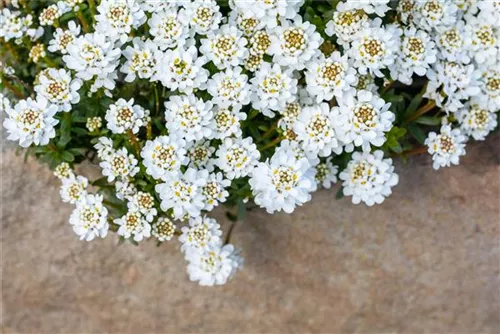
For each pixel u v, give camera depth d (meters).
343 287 0.77
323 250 0.75
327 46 0.63
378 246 0.75
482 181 0.72
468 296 0.77
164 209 0.62
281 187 0.61
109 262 0.77
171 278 0.77
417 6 0.64
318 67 0.61
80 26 0.66
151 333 0.81
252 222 0.73
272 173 0.61
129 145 0.64
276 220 0.73
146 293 0.79
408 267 0.76
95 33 0.61
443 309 0.78
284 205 0.62
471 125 0.66
